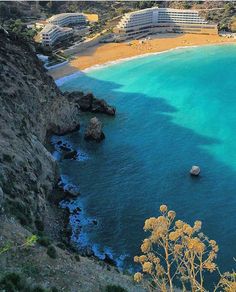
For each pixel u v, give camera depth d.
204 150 89.75
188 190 75.62
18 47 98.31
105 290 42.59
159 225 25.14
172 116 107.38
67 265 44.31
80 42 178.50
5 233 44.22
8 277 36.75
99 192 74.94
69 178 79.00
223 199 72.81
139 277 25.45
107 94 124.25
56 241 56.72
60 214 67.69
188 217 68.56
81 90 128.25
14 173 59.69
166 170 82.06
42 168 69.88
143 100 118.81
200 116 107.06
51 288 39.28
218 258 58.72
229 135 96.44
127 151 89.50
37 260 42.44
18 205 54.12
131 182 78.12
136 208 70.69
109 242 62.50
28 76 91.00
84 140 94.00
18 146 67.06
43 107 89.56
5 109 73.62
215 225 66.38
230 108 111.56
